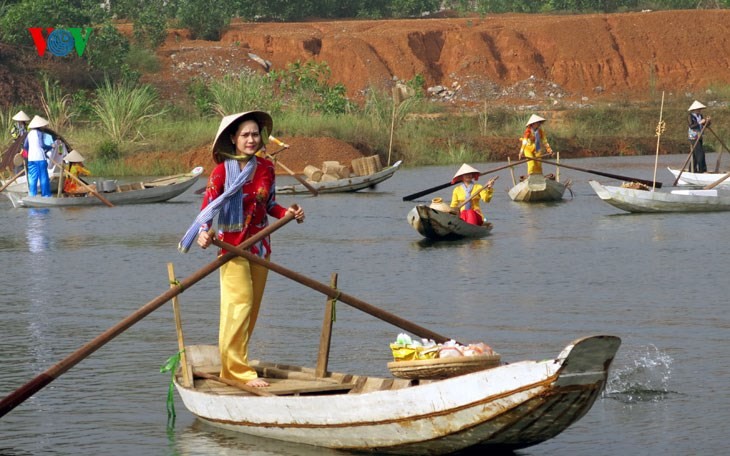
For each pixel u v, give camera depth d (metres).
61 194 45.00
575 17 103.69
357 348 17.69
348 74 94.56
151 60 87.44
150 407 14.52
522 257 27.50
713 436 12.71
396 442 11.67
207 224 13.34
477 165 63.72
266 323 19.98
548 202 42.75
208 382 14.10
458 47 98.62
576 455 12.16
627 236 31.19
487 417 10.93
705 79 98.88
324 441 12.29
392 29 100.56
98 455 12.46
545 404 10.68
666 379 15.34
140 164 60.75
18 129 48.41
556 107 83.12
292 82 76.38
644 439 12.69
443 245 30.33
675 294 21.84
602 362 10.67
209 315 21.06
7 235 34.44
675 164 62.03
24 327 19.97
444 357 12.21
